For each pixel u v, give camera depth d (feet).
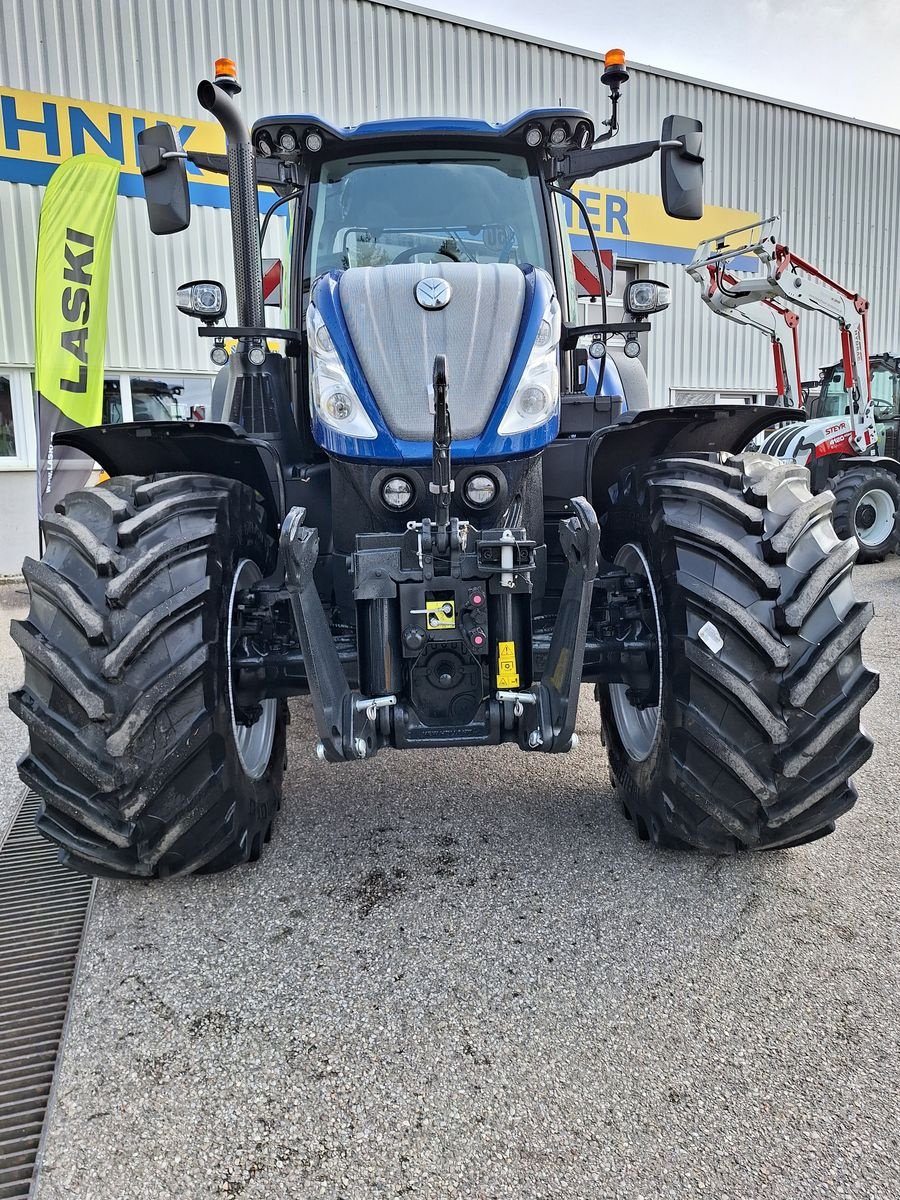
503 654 6.64
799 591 6.39
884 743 10.93
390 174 9.55
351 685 8.61
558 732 6.48
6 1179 4.61
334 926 6.91
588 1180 4.48
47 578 6.33
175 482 6.98
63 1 27.09
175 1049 5.55
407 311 7.45
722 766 6.52
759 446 32.78
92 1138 4.83
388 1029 5.68
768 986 6.04
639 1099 5.03
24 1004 6.12
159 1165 4.64
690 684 6.57
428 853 8.10
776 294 28.55
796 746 6.40
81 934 6.98
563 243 9.96
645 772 7.60
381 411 7.17
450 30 31.89
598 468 8.55
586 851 8.05
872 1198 4.35
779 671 6.37
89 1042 5.64
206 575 6.57
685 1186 4.43
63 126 27.50
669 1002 5.89
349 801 9.37
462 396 7.15
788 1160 4.59
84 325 25.30
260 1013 5.88
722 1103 4.99
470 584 6.56
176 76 28.66
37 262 24.66
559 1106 4.99
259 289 8.36
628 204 36.19
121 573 6.23
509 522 7.39
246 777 7.45
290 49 29.84
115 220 28.32
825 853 7.97
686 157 8.87
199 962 6.48
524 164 9.68
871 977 6.12
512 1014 5.81
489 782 9.84
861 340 28.94
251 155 8.09
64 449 25.23
